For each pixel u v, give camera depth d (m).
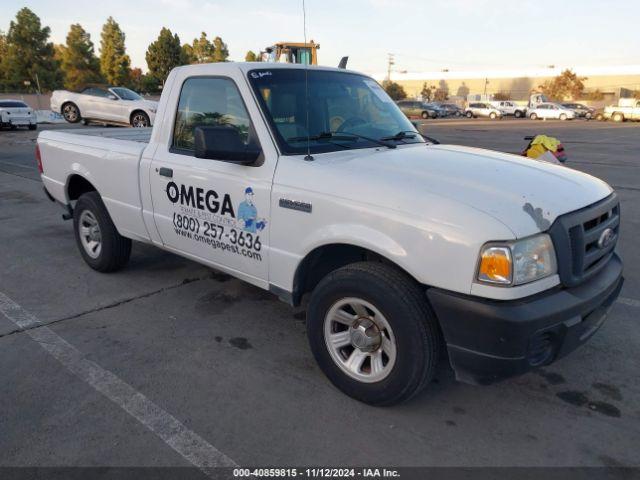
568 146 18.75
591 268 2.97
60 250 6.06
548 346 2.70
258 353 3.75
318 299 3.17
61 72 49.16
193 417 3.01
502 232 2.51
